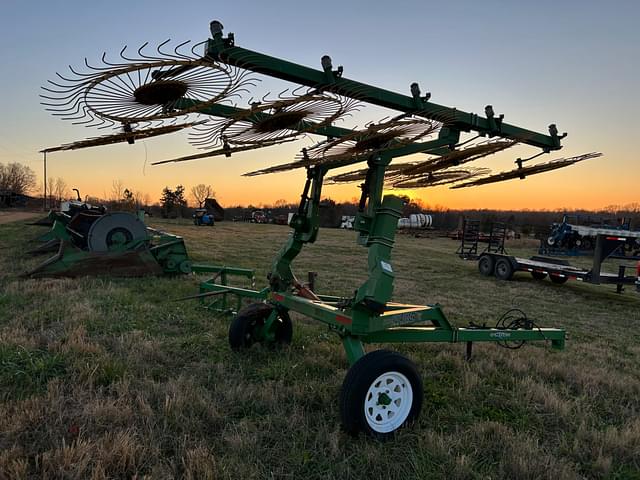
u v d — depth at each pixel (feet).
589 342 22.61
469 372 15.17
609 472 9.85
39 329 17.10
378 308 11.36
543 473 9.37
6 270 30.99
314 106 10.73
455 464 9.46
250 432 10.39
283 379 13.52
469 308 29.89
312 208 14.19
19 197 187.73
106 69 7.66
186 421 10.53
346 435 10.50
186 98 9.79
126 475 8.51
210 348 16.24
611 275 39.52
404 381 11.10
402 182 19.11
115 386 12.12
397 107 11.49
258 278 35.55
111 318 19.11
